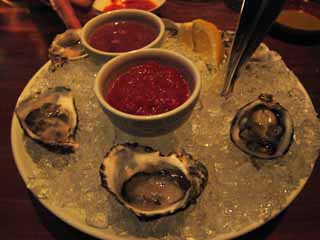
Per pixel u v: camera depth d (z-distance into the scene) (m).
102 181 0.18
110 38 0.26
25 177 0.19
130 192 0.19
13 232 0.20
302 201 0.20
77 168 0.20
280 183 0.18
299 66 0.29
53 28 0.33
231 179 0.19
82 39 0.24
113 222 0.17
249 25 0.19
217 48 0.25
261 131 0.21
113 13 0.26
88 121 0.22
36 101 0.23
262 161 0.19
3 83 0.28
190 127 0.21
